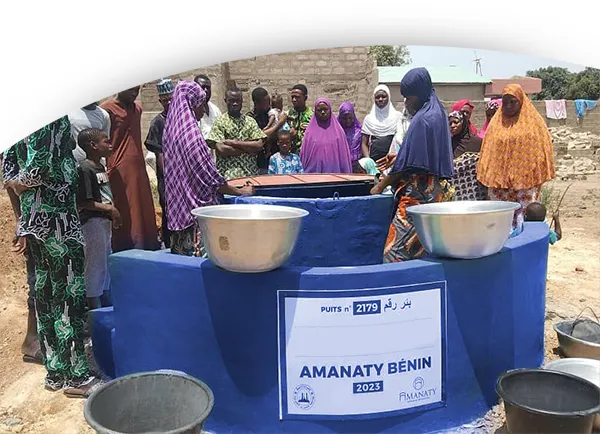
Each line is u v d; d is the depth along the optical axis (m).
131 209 4.47
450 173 3.48
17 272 5.64
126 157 4.44
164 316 3.18
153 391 2.90
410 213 3.09
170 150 3.68
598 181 15.07
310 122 6.01
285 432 2.98
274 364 2.94
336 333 2.87
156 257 3.23
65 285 3.34
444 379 3.05
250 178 4.27
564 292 5.52
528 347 3.61
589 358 3.76
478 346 3.16
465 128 5.23
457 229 2.92
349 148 6.52
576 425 2.64
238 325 2.97
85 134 3.86
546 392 3.04
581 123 17.61
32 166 3.03
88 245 3.99
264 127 6.32
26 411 3.30
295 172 5.71
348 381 2.90
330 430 2.94
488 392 3.26
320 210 3.36
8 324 4.57
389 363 2.92
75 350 3.44
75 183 3.34
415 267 2.92
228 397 3.05
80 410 3.29
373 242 3.50
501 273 3.23
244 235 2.72
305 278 2.85
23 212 3.20
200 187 3.60
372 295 2.85
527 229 3.92
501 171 4.69
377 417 2.94
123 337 3.39
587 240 7.98
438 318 2.99
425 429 3.04
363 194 4.15
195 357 3.11
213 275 2.99
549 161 4.62
